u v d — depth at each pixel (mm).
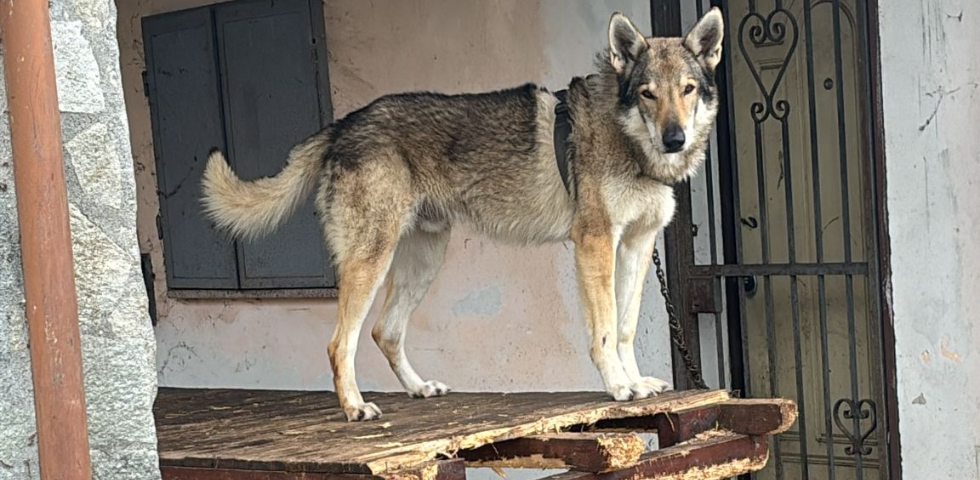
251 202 4508
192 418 4426
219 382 6547
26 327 2096
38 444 2082
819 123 5219
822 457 5324
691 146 4172
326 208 4348
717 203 5309
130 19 6633
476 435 3252
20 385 2092
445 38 5664
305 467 3033
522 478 5723
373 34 5844
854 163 5152
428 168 4359
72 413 2070
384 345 4641
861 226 5156
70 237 2084
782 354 5402
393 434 3498
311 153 4500
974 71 4406
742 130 5383
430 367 5855
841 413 5238
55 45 2148
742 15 5277
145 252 6777
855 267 4801
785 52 5242
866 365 5211
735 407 3740
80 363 2086
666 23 5074
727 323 5375
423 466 2916
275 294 6199
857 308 5211
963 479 4555
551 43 5379
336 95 5977
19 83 2021
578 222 4180
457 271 5742
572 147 4180
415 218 4422
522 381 5594
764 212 5176
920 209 4566
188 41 6348
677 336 4426
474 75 5605
